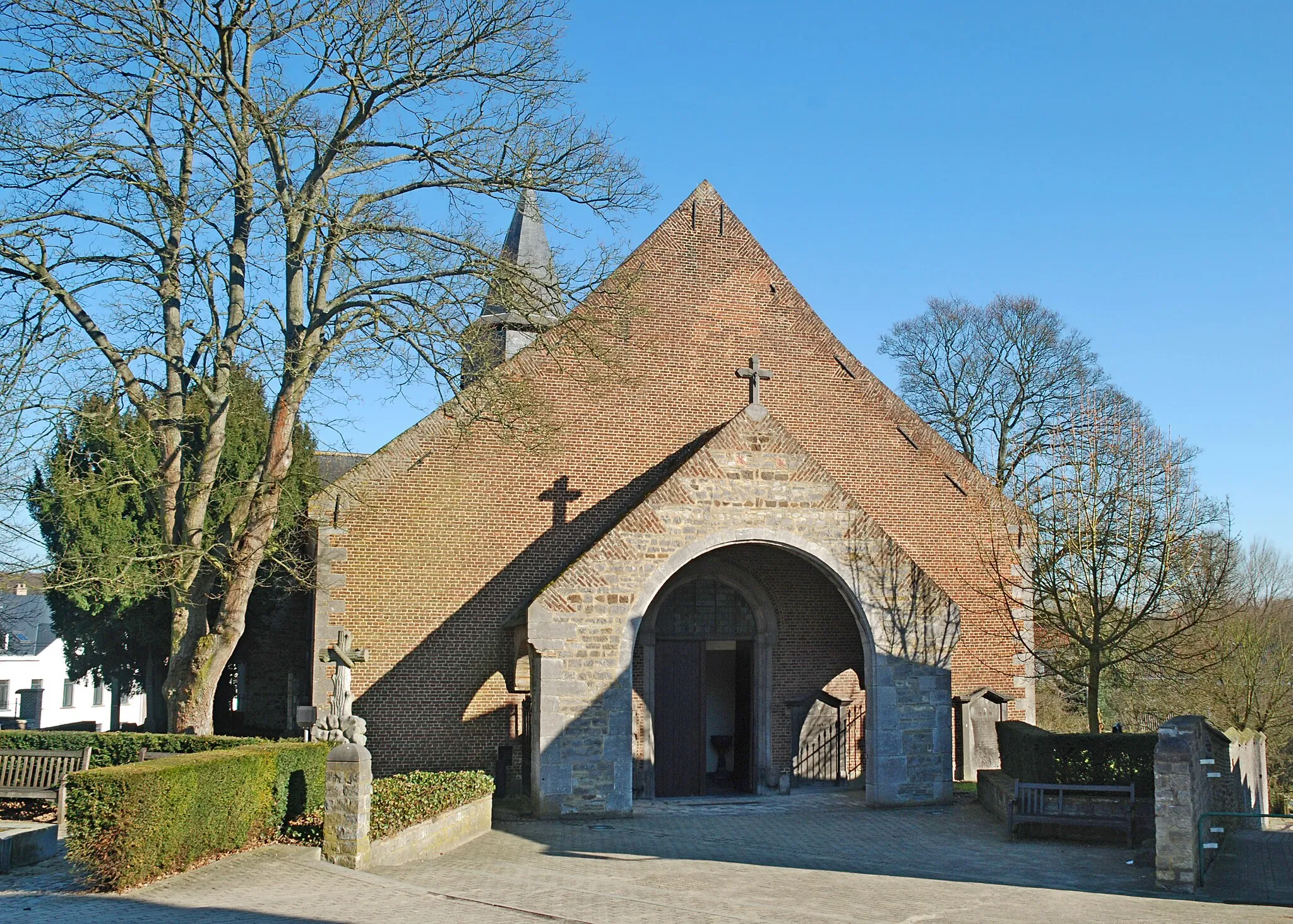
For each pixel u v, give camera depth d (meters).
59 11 16.27
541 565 22.12
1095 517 21.94
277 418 18.25
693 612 23.06
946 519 24.88
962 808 20.72
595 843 17.03
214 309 17.94
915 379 40.03
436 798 16.25
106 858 11.24
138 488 20.02
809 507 20.94
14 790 14.75
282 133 17.67
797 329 24.55
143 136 18.30
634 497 22.81
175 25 17.14
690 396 23.52
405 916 10.83
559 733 19.30
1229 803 18.45
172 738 17.12
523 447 22.27
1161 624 25.41
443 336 17.72
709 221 24.31
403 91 17.98
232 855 13.32
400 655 21.30
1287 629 32.84
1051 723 37.12
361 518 21.38
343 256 18.05
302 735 20.95
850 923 11.39
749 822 19.27
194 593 18.16
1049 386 37.22
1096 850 16.56
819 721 23.52
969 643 24.59
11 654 46.09
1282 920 11.76
